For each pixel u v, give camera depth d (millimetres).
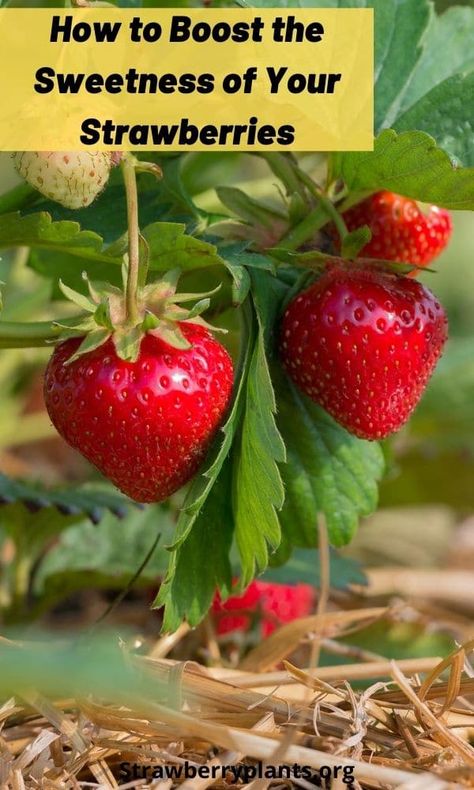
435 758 409
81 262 469
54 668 366
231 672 446
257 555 425
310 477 457
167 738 413
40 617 526
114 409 413
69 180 412
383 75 454
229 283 445
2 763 408
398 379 435
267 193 532
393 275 441
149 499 426
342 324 431
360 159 428
